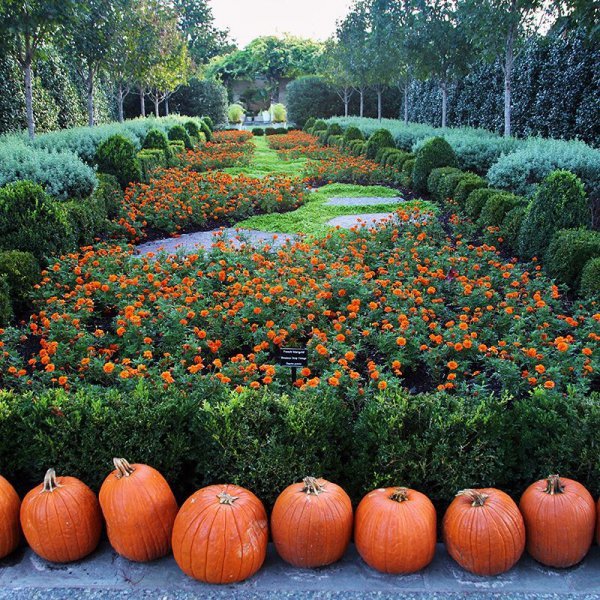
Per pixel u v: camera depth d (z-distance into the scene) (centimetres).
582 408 272
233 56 5662
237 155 1695
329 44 3036
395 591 236
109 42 1633
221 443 264
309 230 886
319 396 294
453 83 1884
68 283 565
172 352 427
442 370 395
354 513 263
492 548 233
